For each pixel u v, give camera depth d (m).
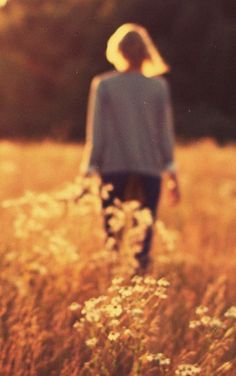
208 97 52.88
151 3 52.31
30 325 4.49
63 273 5.26
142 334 3.43
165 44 52.69
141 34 6.75
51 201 5.47
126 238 5.95
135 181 6.69
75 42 52.50
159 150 6.74
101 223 6.52
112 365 3.51
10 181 12.21
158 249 7.09
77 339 4.27
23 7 51.66
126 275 5.55
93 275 5.66
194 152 18.22
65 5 53.22
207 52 52.34
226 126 50.75
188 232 8.89
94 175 6.56
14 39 51.50
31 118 50.62
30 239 5.52
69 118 51.22
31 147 18.69
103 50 52.22
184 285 6.09
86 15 52.72
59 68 52.09
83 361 4.12
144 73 6.76
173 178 6.73
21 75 51.00
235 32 52.12
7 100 50.75
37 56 51.59
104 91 6.66
